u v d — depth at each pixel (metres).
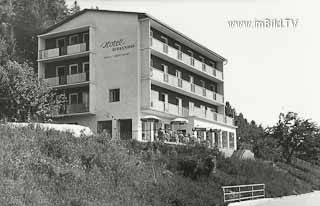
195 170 25.89
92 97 41.59
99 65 42.09
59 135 21.75
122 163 21.53
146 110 40.22
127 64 40.78
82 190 16.61
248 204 25.00
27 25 58.19
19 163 16.16
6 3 57.59
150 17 40.75
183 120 41.00
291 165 55.12
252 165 36.62
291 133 55.97
